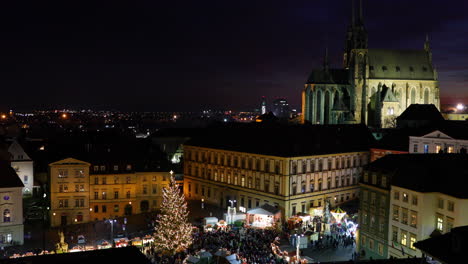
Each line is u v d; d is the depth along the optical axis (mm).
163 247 80875
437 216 73875
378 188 85250
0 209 94938
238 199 129125
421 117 158875
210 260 69375
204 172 143375
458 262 38031
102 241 89375
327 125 138625
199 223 106688
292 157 114062
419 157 87312
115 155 130500
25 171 126250
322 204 123438
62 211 118438
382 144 134750
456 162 82375
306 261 71812
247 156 126125
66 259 40969
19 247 93438
